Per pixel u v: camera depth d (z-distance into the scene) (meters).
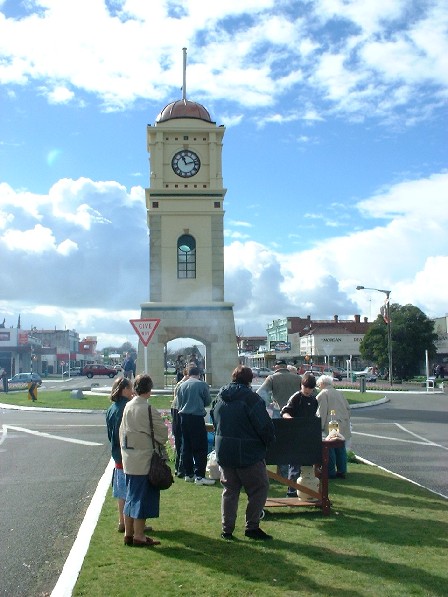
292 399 10.16
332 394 11.82
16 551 7.54
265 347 106.56
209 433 13.01
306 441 8.75
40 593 6.17
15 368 91.81
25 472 12.92
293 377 11.78
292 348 115.88
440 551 7.03
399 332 69.62
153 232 33.34
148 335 18.62
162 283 33.09
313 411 10.15
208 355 33.00
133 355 27.61
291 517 8.66
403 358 69.88
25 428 21.25
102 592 5.79
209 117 34.47
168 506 9.40
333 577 6.20
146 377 7.61
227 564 6.62
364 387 42.22
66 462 14.20
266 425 7.61
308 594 5.75
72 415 26.94
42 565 7.04
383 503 9.52
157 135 33.53
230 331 32.34
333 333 102.94
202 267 33.19
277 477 9.00
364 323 111.00
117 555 6.95
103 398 34.19
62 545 7.80
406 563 6.61
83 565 6.59
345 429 11.78
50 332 134.38
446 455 15.30
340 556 6.86
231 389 7.77
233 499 7.68
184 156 33.69
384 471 12.41
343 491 10.42
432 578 6.16
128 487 7.44
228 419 7.66
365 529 7.99
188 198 33.47
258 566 6.54
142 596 5.69
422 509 9.12
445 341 80.12
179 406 11.59
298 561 6.70
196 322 32.38
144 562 6.69
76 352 146.50
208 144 33.75
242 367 7.98
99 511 9.06
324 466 8.80
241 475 7.62
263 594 5.75
